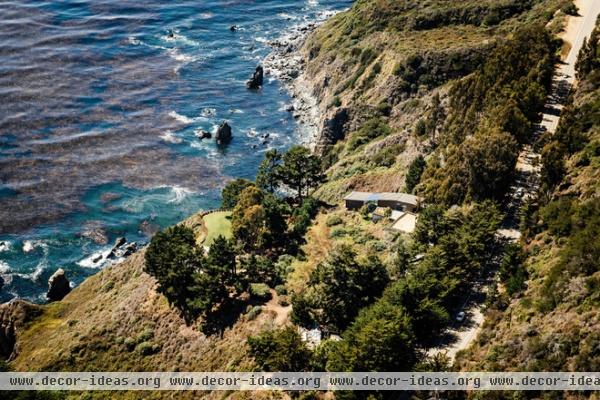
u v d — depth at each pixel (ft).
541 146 361.51
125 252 461.78
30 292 430.61
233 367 286.05
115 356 323.78
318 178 459.32
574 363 209.87
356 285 284.82
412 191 396.37
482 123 377.71
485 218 307.99
